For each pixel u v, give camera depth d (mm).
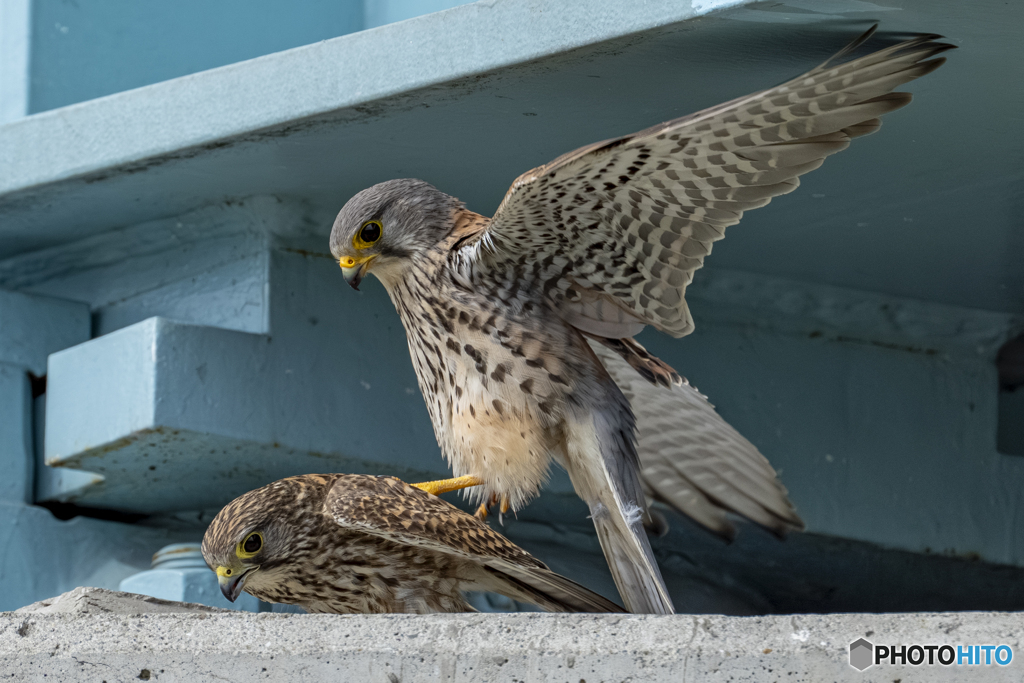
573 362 7906
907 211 10695
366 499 7617
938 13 7453
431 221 8242
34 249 11867
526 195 7000
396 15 11633
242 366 10492
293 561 7914
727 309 12547
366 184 10438
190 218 11156
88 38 11359
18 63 11039
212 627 5812
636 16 7816
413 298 8188
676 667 5340
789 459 12281
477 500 8180
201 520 12250
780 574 13375
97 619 5949
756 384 12398
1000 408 13328
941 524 12727
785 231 11305
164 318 10602
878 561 12961
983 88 8461
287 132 9414
